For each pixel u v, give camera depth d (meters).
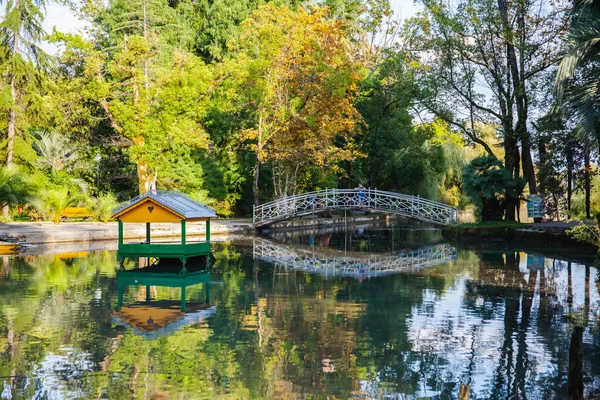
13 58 28.39
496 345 8.74
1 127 28.91
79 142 33.50
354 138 40.00
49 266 17.11
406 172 42.31
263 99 30.72
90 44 28.33
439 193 45.78
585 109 12.26
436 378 7.32
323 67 30.92
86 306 11.55
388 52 32.41
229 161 36.69
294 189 34.28
